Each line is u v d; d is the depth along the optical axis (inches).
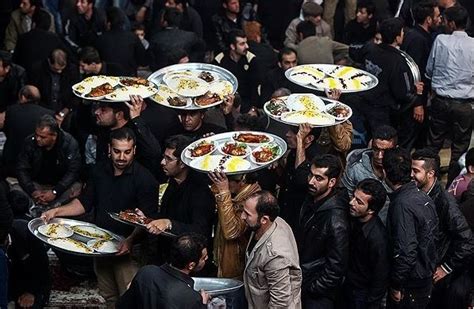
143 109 388.2
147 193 341.4
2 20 568.7
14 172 426.6
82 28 543.2
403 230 312.7
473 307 323.9
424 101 464.8
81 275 386.6
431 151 334.0
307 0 553.6
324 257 319.0
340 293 328.2
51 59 465.1
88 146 415.8
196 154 340.5
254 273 305.9
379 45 441.7
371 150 356.5
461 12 447.2
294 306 306.7
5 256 318.0
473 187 356.2
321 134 369.4
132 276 346.0
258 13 569.3
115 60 498.0
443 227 333.4
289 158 361.7
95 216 347.6
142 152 363.6
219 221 324.5
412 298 324.2
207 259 337.4
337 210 314.7
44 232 342.3
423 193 319.0
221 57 476.7
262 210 301.3
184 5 538.6
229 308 314.3
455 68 445.1
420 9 477.1
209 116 395.5
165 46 502.3
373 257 314.3
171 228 323.0
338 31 557.9
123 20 521.3
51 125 401.4
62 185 407.5
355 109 439.5
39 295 357.7
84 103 407.5
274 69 458.9
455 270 339.6
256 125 374.3
